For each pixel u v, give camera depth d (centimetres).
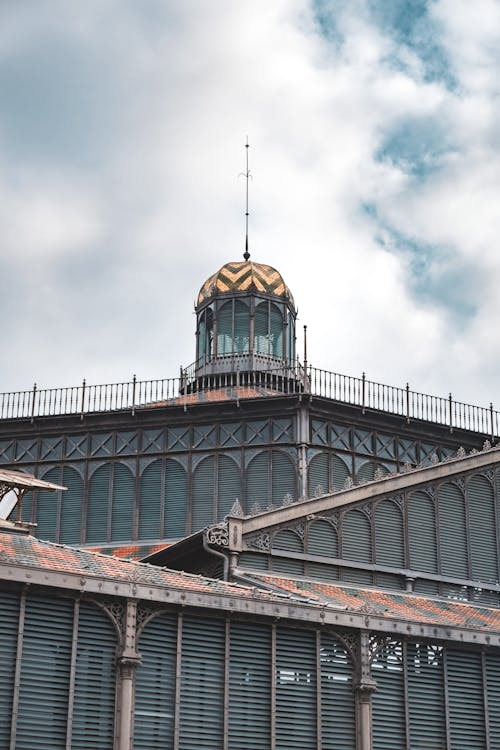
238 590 3266
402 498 4256
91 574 2952
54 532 5184
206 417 5188
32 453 5325
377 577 4100
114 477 5206
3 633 2828
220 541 3806
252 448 5097
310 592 3769
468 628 3481
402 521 4222
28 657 2841
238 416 5159
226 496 5062
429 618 3709
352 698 3256
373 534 4144
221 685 3077
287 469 5028
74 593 2923
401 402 5328
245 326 5953
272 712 3122
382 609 3716
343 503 4106
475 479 4438
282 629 3216
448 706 3409
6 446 5369
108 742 2888
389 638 3362
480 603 4266
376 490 4197
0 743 2750
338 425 5172
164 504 5116
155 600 3016
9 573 2841
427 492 4319
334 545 4050
